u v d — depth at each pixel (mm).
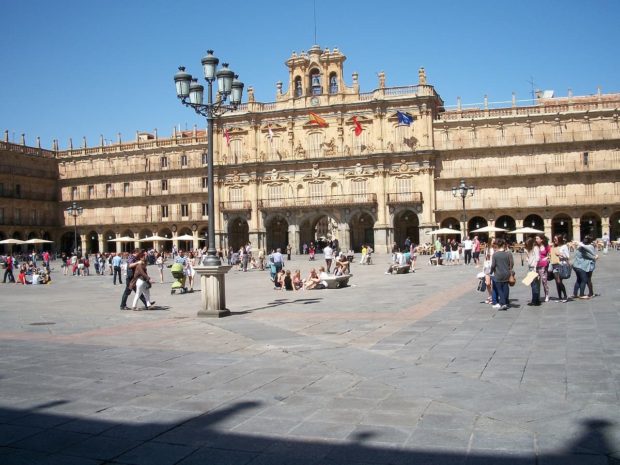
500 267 19562
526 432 7598
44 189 103688
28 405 9430
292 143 88125
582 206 77375
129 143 100812
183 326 18172
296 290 31547
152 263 75688
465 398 9133
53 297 31750
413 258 50906
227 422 8383
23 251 98312
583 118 77750
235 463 6961
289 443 7523
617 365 10969
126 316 21656
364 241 89438
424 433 7691
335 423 8195
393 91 84250
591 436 7379
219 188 92250
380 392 9633
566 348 12719
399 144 83250
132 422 8484
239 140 91312
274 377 10875
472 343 13789
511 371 10828
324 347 13695
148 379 10969
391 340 14586
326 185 86438
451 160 82688
